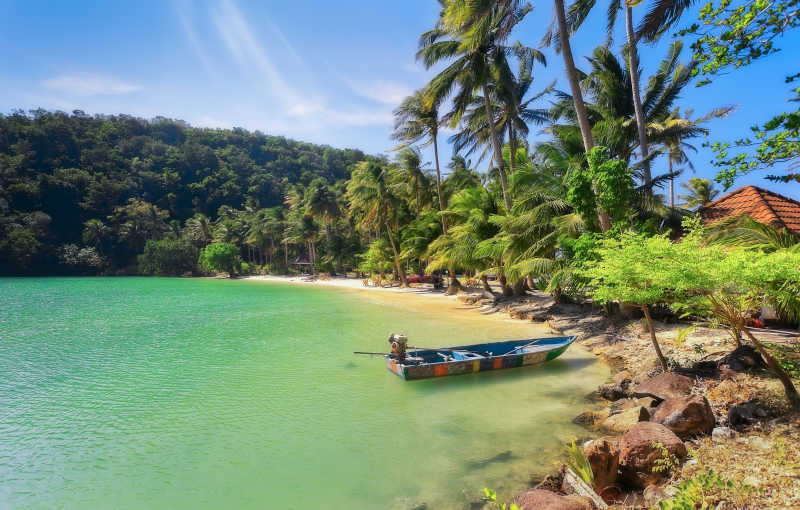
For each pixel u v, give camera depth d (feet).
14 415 32.27
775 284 21.07
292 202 306.35
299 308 98.53
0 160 354.54
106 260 347.15
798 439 18.37
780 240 32.40
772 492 14.33
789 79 14.93
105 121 497.46
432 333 60.64
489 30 66.08
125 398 35.86
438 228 122.72
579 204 47.29
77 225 367.04
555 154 61.31
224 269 297.33
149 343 58.90
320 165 540.93
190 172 468.34
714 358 32.17
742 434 20.34
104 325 75.82
